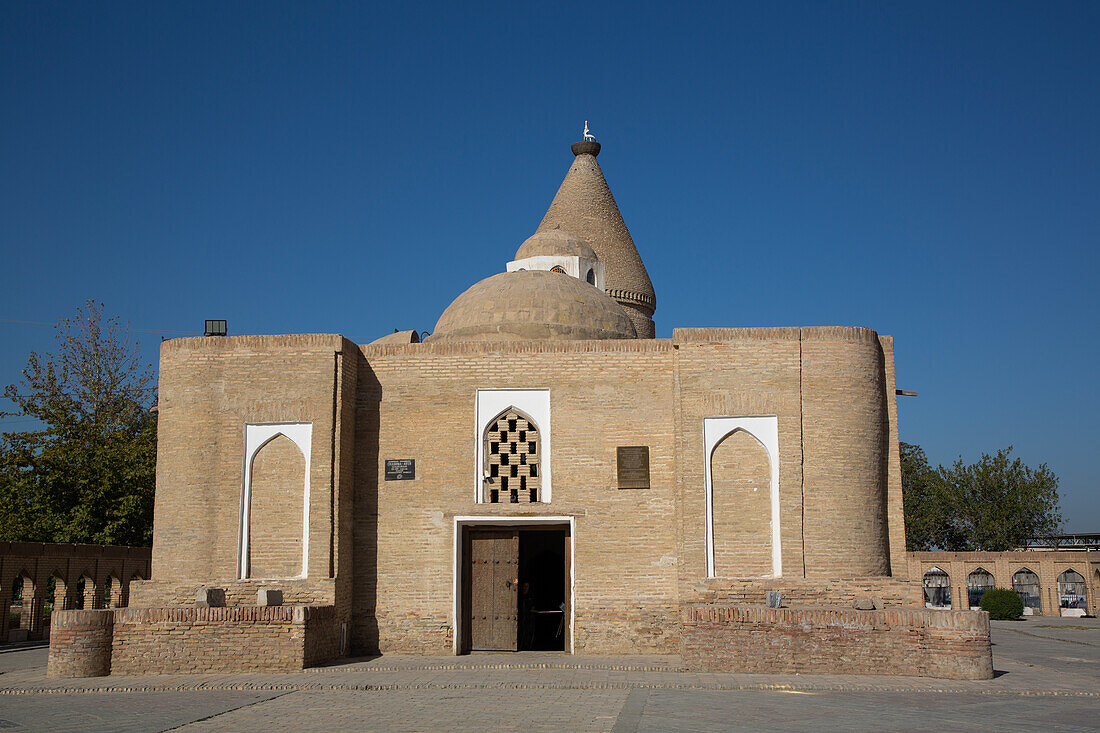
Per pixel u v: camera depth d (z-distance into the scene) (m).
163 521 15.88
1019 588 39.28
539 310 18.59
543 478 16.05
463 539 16.20
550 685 12.05
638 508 15.80
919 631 12.99
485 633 15.99
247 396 15.96
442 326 19.25
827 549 15.27
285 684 12.44
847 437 15.61
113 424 38.06
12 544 20.92
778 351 15.77
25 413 37.56
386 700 10.98
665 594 15.55
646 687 11.87
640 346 16.30
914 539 49.75
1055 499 46.62
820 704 10.45
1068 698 11.27
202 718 9.93
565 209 27.36
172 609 13.89
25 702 11.47
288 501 15.73
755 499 15.45
